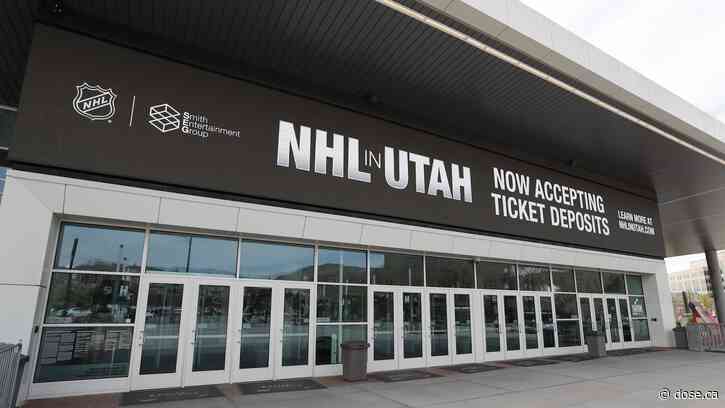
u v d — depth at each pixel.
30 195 8.15
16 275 7.81
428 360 12.98
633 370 12.67
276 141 10.91
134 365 9.02
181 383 9.42
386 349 12.31
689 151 16.22
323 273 11.72
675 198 22.05
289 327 10.93
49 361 8.27
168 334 9.48
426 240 12.96
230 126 10.36
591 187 18.34
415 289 13.20
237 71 10.77
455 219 13.70
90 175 8.71
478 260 14.83
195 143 9.85
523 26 10.04
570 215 17.12
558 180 17.16
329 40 10.08
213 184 9.86
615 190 19.42
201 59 10.34
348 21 9.46
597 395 9.26
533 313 15.87
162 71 9.81
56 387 8.26
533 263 16.20
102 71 9.14
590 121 13.93
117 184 8.89
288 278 11.19
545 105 12.98
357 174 12.02
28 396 7.98
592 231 17.72
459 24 9.59
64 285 8.66
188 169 9.64
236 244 10.69
